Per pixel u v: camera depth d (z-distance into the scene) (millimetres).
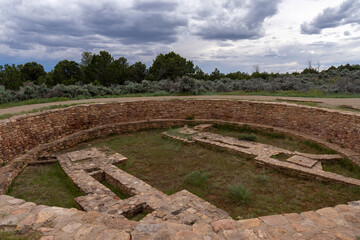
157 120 13945
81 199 5793
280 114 12039
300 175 7312
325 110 10016
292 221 3764
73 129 11680
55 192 6613
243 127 12859
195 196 6047
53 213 3809
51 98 18109
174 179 7555
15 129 8719
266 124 12656
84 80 40438
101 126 12648
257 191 6605
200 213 5094
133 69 42625
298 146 10172
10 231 3299
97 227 3387
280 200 6055
